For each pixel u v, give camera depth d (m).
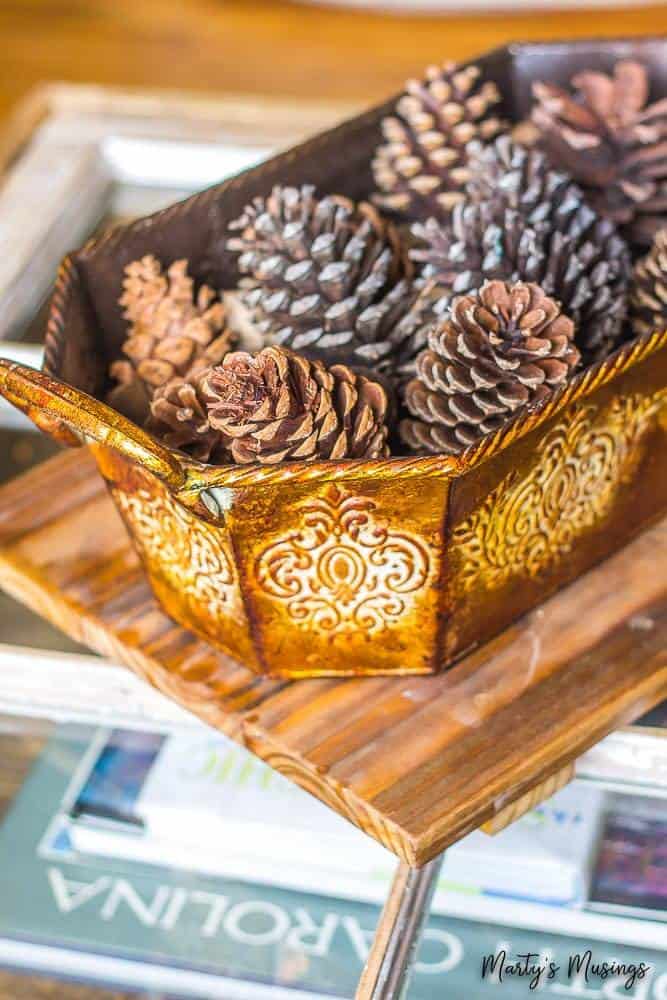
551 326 0.73
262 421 0.70
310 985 0.77
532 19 1.65
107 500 0.86
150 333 0.78
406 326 0.76
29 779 0.83
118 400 0.78
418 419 0.75
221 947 0.79
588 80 0.84
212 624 0.77
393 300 0.76
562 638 0.78
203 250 0.82
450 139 0.83
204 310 0.80
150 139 1.08
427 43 1.61
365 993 0.73
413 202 0.84
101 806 0.82
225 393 0.70
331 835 0.79
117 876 0.81
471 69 0.85
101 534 0.84
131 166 1.07
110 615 0.81
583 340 0.77
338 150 0.85
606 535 0.80
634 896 0.77
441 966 0.76
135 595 0.81
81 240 1.04
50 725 0.84
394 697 0.76
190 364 0.78
